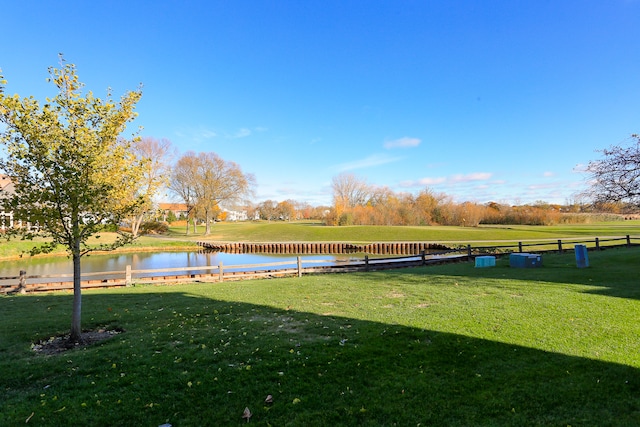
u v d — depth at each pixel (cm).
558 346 613
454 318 791
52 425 418
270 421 421
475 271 1586
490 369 540
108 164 780
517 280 1266
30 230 725
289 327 777
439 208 6738
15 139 688
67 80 748
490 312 830
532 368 536
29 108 678
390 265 2056
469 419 416
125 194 798
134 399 473
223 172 6312
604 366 532
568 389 473
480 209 6662
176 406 456
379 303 980
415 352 608
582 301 903
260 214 12862
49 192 683
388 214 6731
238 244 4634
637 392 459
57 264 3234
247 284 1484
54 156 693
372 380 516
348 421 418
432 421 415
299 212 13412
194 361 595
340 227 5969
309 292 1199
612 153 1420
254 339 698
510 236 4316
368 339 675
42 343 721
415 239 4559
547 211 6344
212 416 432
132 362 595
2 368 580
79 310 735
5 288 1403
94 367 579
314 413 434
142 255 4156
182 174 6209
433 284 1259
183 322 840
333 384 507
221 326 796
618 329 685
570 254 2178
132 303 1091
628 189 1380
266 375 537
